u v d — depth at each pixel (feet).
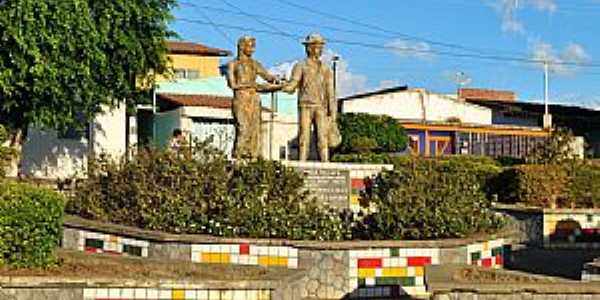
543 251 68.39
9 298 30.40
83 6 77.77
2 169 40.37
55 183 73.92
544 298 31.22
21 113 83.10
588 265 39.47
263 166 50.96
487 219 52.16
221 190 48.26
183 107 120.16
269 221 46.80
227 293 32.55
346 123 126.62
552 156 90.12
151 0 89.25
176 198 47.85
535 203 79.66
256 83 58.90
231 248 44.86
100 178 52.85
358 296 44.86
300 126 60.03
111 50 86.07
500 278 34.27
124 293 31.71
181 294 32.14
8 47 75.51
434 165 58.80
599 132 183.01
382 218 49.14
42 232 33.96
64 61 77.82
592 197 79.66
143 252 45.80
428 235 48.49
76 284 31.19
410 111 164.96
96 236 48.01
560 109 186.50
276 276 35.19
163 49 92.43
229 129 123.03
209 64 158.61
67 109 82.89
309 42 60.54
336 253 44.88
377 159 76.23
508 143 156.87
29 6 74.54
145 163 51.21
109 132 108.78
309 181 55.21
